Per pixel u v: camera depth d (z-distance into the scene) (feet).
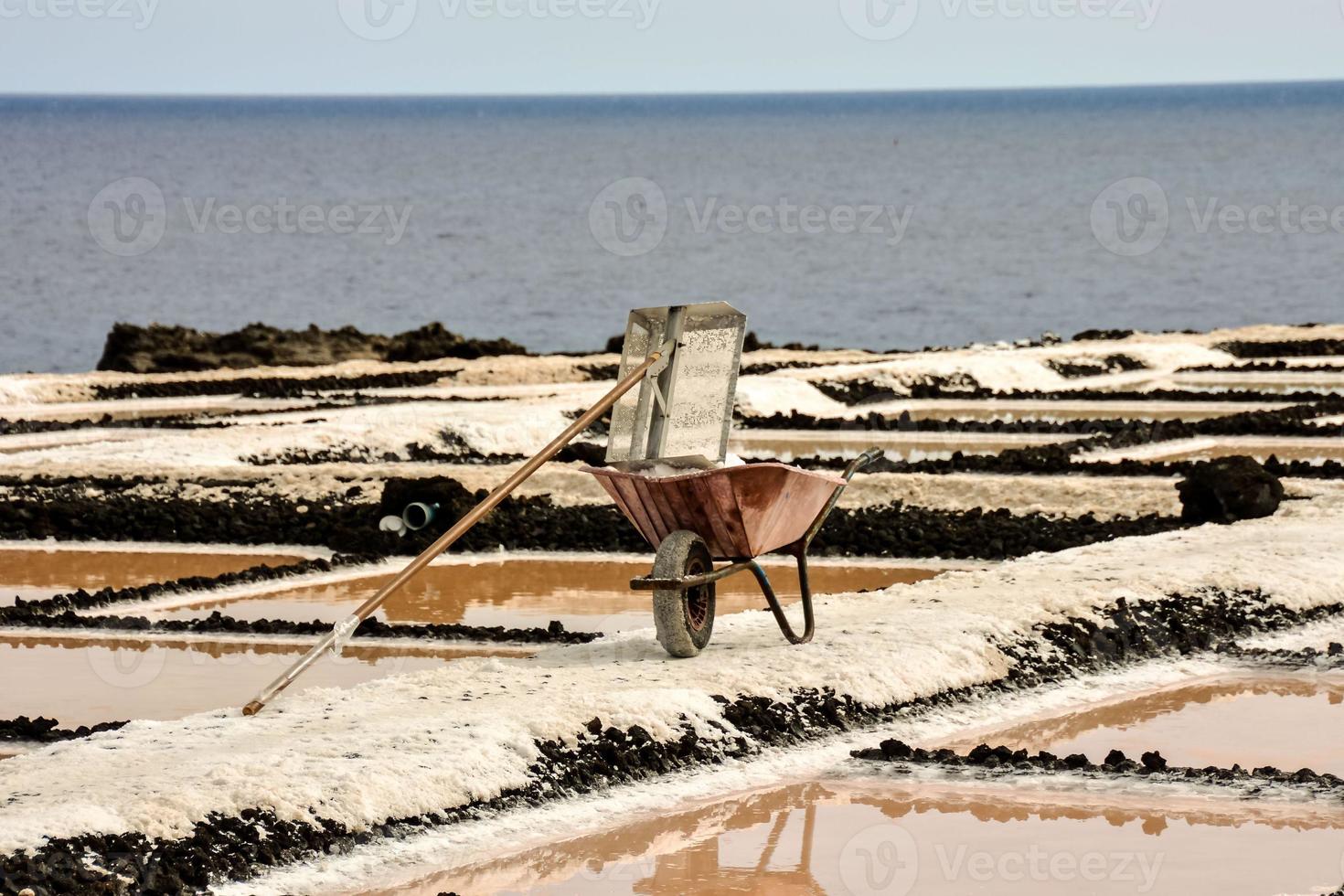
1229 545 71.26
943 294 348.38
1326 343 182.50
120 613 69.10
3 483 98.84
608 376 171.83
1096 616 58.23
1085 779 44.39
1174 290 345.51
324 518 87.92
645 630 58.95
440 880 37.32
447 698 48.16
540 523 85.46
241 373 169.78
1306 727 49.88
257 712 46.75
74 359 261.03
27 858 35.27
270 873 36.99
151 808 37.91
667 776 44.19
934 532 83.15
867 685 50.26
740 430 125.08
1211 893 36.60
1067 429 121.70
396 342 197.06
